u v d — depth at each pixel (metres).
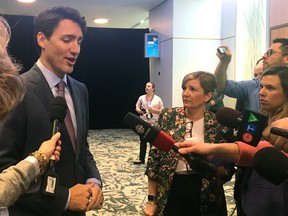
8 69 0.91
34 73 1.46
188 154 1.38
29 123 1.34
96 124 10.96
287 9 4.73
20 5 8.25
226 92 2.64
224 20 7.13
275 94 1.45
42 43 1.47
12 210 1.26
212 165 1.38
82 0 7.77
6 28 0.97
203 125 1.99
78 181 1.52
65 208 1.33
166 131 2.03
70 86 1.61
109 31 10.52
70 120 1.53
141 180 5.11
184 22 7.24
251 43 6.02
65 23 1.44
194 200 1.89
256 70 2.67
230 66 6.79
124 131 10.43
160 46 8.05
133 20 10.30
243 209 1.46
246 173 1.51
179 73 7.30
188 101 1.98
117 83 10.84
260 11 5.62
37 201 1.26
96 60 10.62
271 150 0.84
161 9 7.95
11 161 1.28
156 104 6.41
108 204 4.12
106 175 5.36
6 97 0.90
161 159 2.00
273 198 1.33
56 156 1.13
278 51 2.18
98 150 7.34
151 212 2.02
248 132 1.18
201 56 7.33
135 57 10.75
